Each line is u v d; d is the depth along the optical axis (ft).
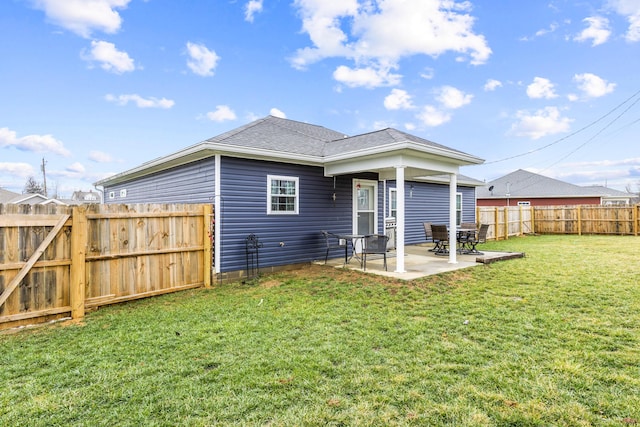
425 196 44.50
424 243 44.16
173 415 7.98
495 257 28.04
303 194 27.63
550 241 46.14
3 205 14.56
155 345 12.15
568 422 7.51
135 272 18.88
